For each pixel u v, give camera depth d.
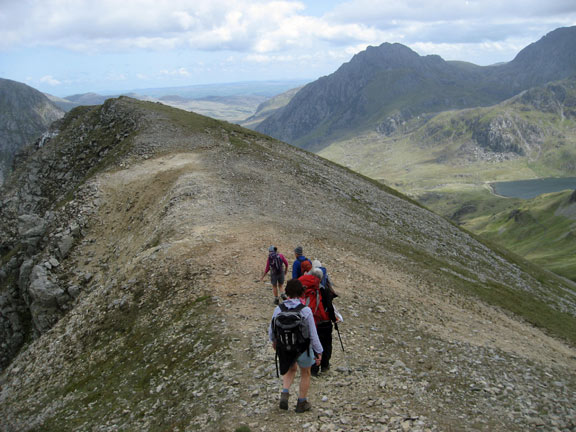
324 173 61.91
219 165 47.75
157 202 37.19
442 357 13.17
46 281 31.75
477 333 18.42
